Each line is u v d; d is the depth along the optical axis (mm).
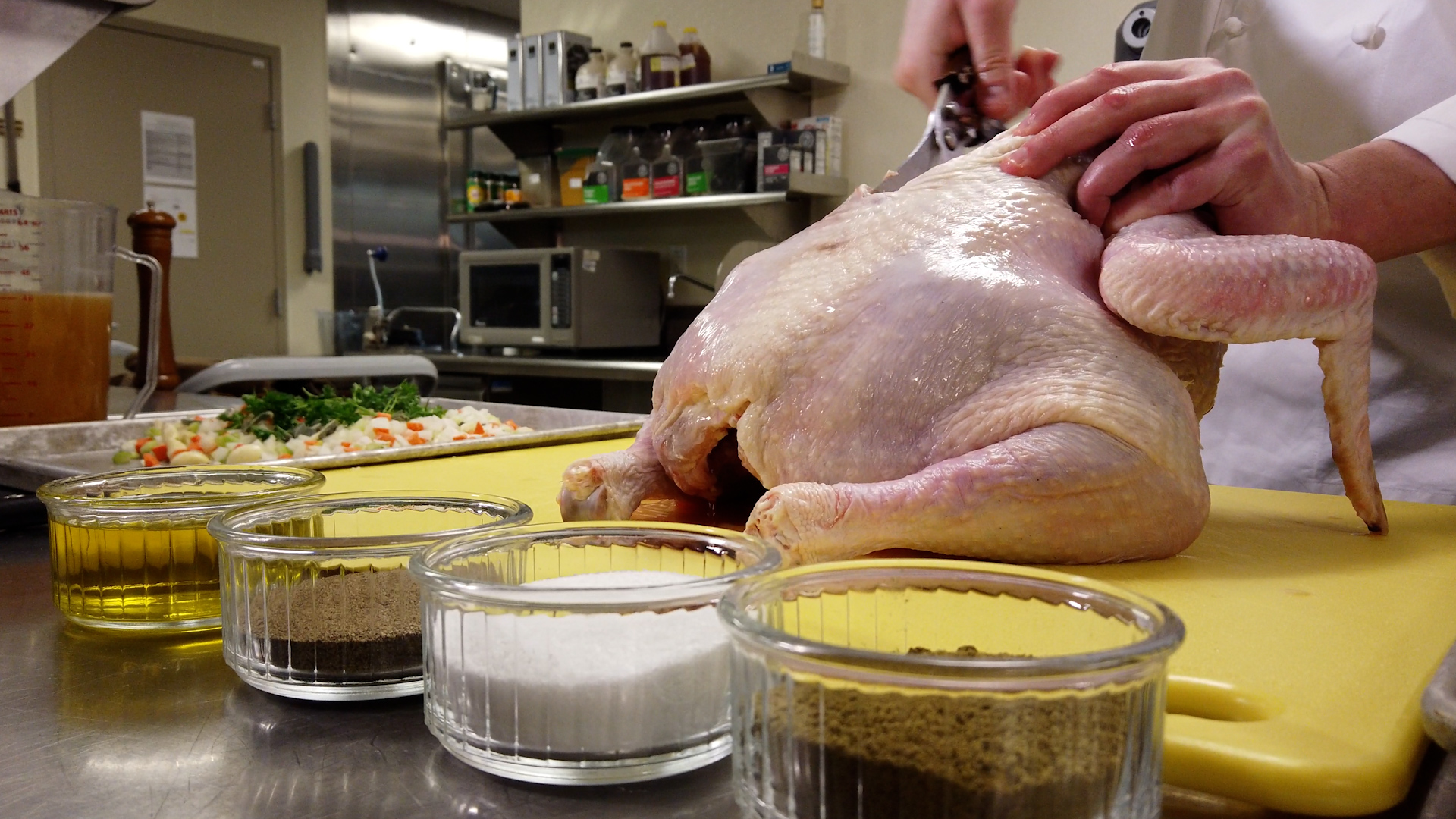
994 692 487
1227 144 1187
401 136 6355
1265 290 1042
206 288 5828
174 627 897
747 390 1108
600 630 625
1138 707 511
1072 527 993
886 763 495
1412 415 1821
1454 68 1758
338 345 5801
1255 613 896
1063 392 1011
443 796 604
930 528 974
